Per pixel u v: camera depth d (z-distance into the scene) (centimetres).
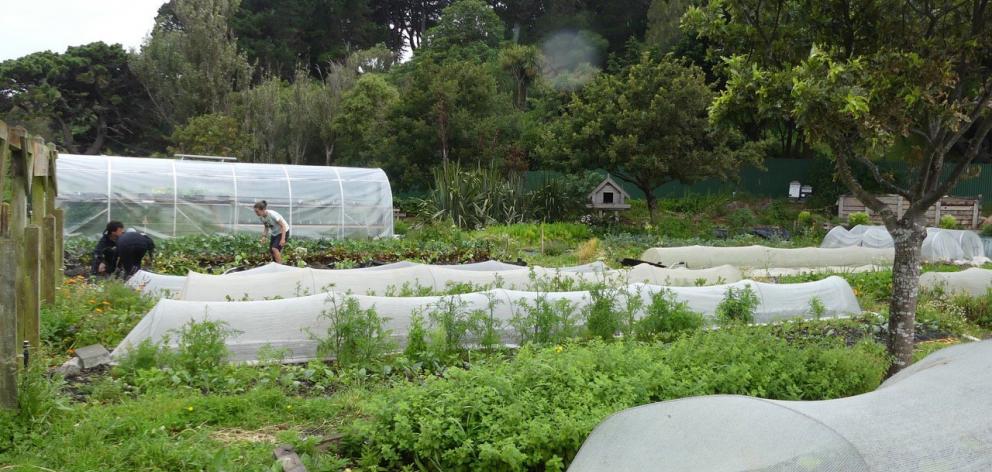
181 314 699
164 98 3953
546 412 466
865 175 2989
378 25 6425
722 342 595
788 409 307
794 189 3138
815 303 920
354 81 4159
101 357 644
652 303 814
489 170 2853
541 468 440
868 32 617
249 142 3550
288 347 710
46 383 495
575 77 3794
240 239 1516
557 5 5166
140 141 4412
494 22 4706
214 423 506
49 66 3956
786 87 579
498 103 3186
